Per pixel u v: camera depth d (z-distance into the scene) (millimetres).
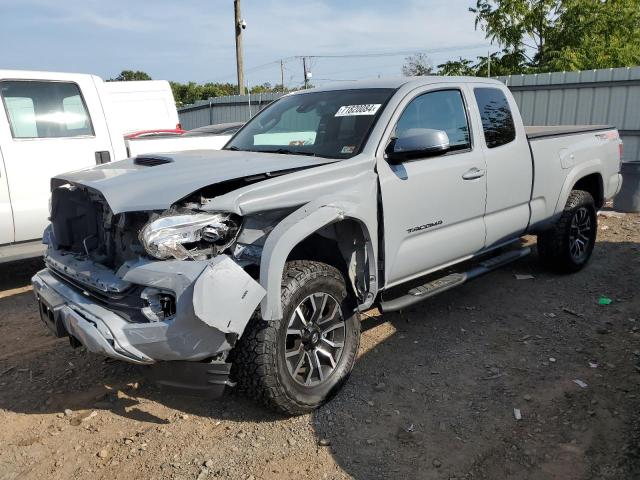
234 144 4688
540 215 5352
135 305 3016
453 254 4469
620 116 11906
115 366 4125
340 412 3451
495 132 4812
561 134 5582
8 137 5801
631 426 3240
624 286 5590
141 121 9555
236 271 2873
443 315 4941
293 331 3258
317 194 3418
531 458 3006
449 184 4246
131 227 3141
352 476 2896
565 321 4777
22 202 5867
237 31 24688
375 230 3713
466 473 2902
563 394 3615
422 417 3398
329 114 4262
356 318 3646
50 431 3328
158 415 3484
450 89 4535
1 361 4238
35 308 5391
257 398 3189
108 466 3008
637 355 4109
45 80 6137
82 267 3338
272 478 2891
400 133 4008
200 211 3035
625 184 9031
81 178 3512
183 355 2883
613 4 19000
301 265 3316
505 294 5430
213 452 3104
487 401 3561
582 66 18359
